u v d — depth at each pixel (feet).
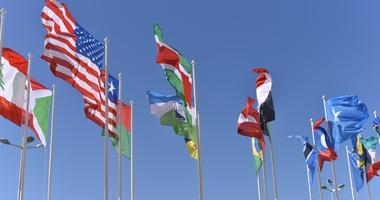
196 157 80.64
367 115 95.14
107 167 71.41
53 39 69.51
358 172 107.14
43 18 70.08
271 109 86.28
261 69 87.86
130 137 93.66
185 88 75.46
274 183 90.63
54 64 69.36
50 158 88.02
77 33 72.28
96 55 73.56
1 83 66.18
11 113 66.03
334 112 96.73
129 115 94.32
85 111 72.13
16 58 67.82
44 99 76.54
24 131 67.05
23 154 66.64
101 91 75.66
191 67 78.02
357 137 108.27
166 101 81.15
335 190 100.01
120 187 84.58
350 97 96.43
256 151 96.32
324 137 98.99
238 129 85.97
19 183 66.49
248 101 86.84
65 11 72.02
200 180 73.15
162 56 74.64
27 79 68.39
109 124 81.66
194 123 77.97
